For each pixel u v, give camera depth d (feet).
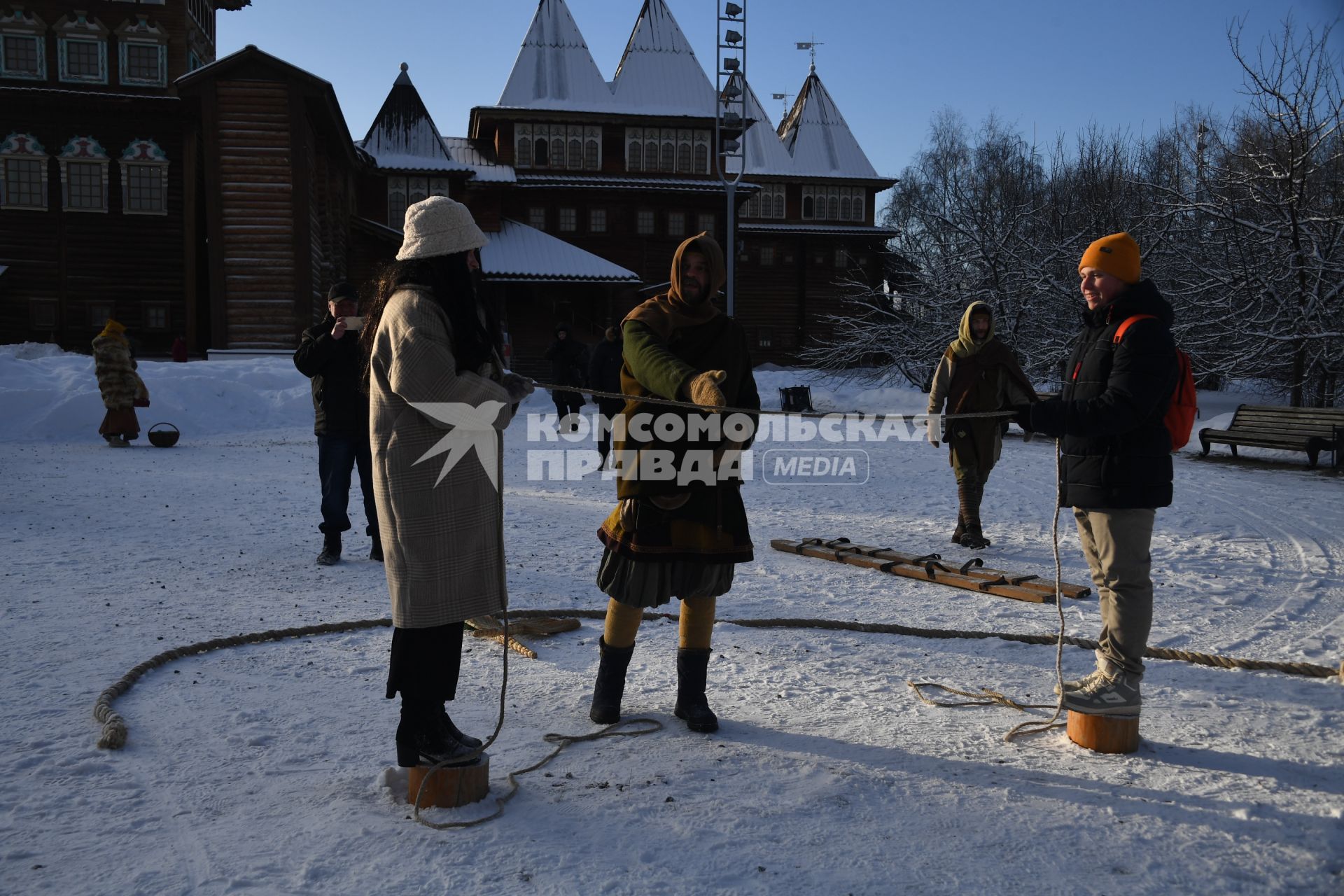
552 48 154.92
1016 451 55.83
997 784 10.75
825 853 9.11
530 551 25.85
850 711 13.46
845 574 23.77
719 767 11.20
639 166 152.66
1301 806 10.19
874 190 176.55
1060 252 83.82
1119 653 11.88
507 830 9.55
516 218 149.07
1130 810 10.07
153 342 118.01
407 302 9.70
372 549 24.57
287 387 70.13
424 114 141.69
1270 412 49.78
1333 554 26.17
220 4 137.90
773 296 170.81
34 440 55.16
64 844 9.21
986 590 21.58
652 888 8.47
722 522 12.44
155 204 117.70
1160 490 11.59
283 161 96.02
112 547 25.22
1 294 114.62
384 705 13.53
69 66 116.37
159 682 14.42
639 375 11.96
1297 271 62.18
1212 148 74.18
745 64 98.48
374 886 8.48
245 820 9.79
